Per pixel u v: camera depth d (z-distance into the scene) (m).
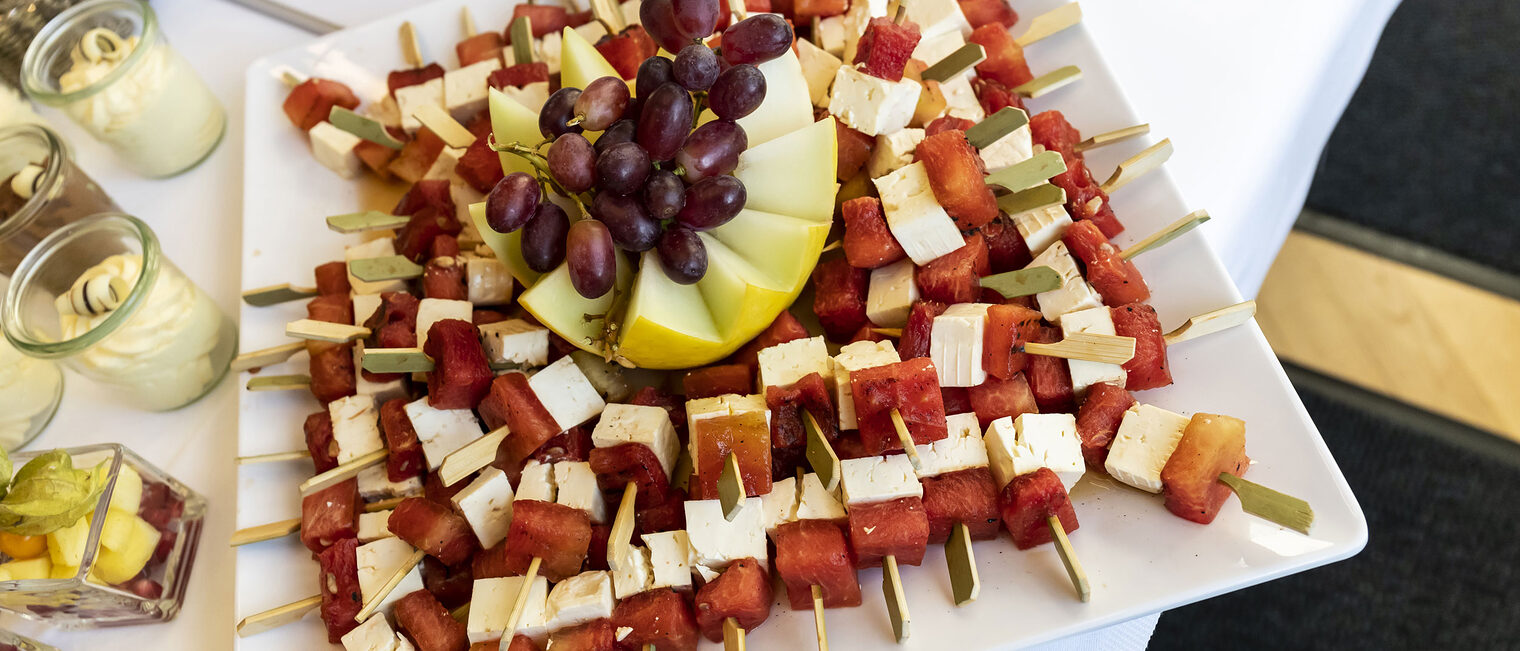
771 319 0.45
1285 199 0.57
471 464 0.44
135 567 0.46
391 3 0.61
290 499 0.48
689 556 0.42
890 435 0.42
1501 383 0.75
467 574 0.46
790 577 0.41
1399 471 0.73
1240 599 0.72
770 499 0.43
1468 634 0.68
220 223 0.58
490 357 0.47
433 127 0.52
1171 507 0.42
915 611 0.41
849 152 0.48
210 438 0.52
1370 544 0.71
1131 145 0.49
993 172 0.46
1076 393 0.44
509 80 0.52
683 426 0.46
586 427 0.46
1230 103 0.51
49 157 0.53
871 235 0.45
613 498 0.46
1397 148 0.84
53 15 0.58
